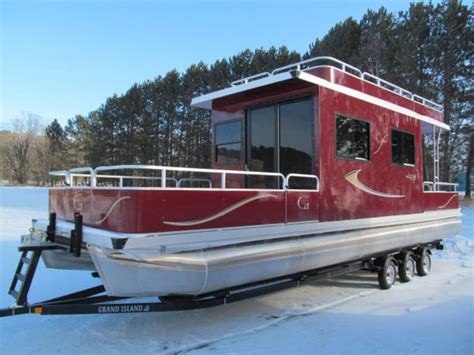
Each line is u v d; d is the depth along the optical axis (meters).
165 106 32.12
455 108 21.89
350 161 6.26
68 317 5.20
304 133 5.94
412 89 20.66
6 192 36.81
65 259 5.14
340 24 24.67
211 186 7.35
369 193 6.66
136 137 33.59
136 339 4.52
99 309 4.15
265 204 4.92
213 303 4.62
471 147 23.00
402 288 7.06
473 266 9.09
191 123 30.38
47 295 5.75
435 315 5.41
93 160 37.44
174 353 4.16
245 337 4.64
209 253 4.30
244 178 6.81
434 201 8.71
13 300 5.50
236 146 6.98
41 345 4.28
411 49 20.88
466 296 6.38
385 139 7.18
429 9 21.59
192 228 4.18
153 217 3.90
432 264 9.39
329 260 5.74
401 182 7.57
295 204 5.30
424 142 21.31
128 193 3.87
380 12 22.83
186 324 5.06
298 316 5.44
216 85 28.33
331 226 5.82
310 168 5.82
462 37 20.88
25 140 71.50
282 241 5.08
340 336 4.67
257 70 26.20
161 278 3.95
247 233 4.69
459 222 9.63
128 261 3.79
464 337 4.55
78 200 4.73
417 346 4.34
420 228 7.91
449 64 20.89
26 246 4.57
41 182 67.62
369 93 6.88
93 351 4.16
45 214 17.17
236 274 4.52
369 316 5.43
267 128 6.50
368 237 6.45
